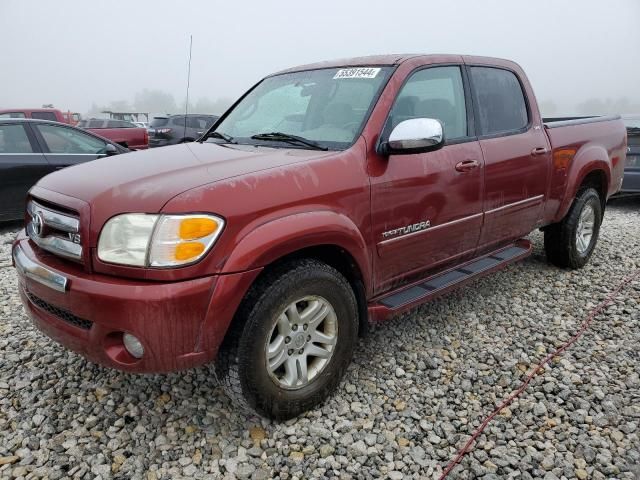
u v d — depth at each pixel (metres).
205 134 3.80
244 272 2.33
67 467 2.39
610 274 4.89
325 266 2.70
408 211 3.11
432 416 2.77
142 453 2.49
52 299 2.45
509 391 3.00
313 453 2.50
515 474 2.36
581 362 3.30
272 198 2.47
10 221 7.41
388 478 2.35
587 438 2.60
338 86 3.36
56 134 7.35
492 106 3.89
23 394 2.93
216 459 2.46
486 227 3.77
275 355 2.58
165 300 2.20
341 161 2.80
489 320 3.90
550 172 4.30
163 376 3.12
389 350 3.45
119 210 2.30
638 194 8.43
